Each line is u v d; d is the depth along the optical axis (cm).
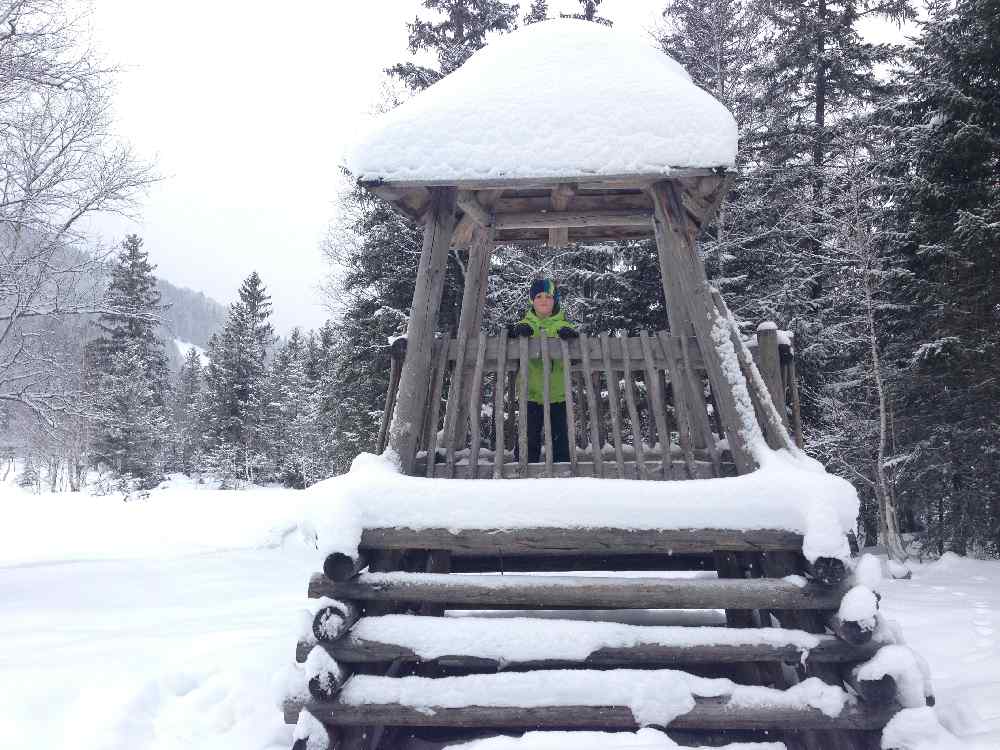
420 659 316
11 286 1055
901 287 1281
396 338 429
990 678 414
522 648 309
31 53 991
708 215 432
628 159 355
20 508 1620
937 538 1298
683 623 438
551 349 392
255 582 833
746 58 1566
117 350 3534
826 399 1280
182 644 507
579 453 461
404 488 334
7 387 1165
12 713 374
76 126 1048
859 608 295
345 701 306
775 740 323
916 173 1277
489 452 445
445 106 380
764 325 422
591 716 297
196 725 362
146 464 3109
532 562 468
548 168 358
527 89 381
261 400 4225
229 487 3806
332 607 313
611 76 383
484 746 298
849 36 1466
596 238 553
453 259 1419
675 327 465
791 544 316
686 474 372
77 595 739
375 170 367
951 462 1245
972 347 1130
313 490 348
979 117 1191
